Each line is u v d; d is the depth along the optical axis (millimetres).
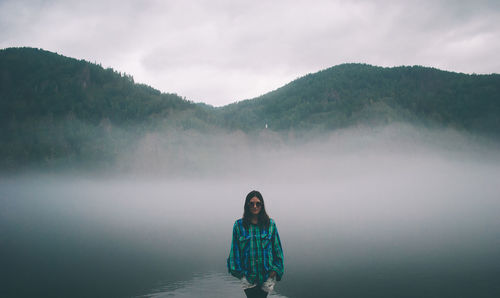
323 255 11172
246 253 3373
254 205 3410
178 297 6508
